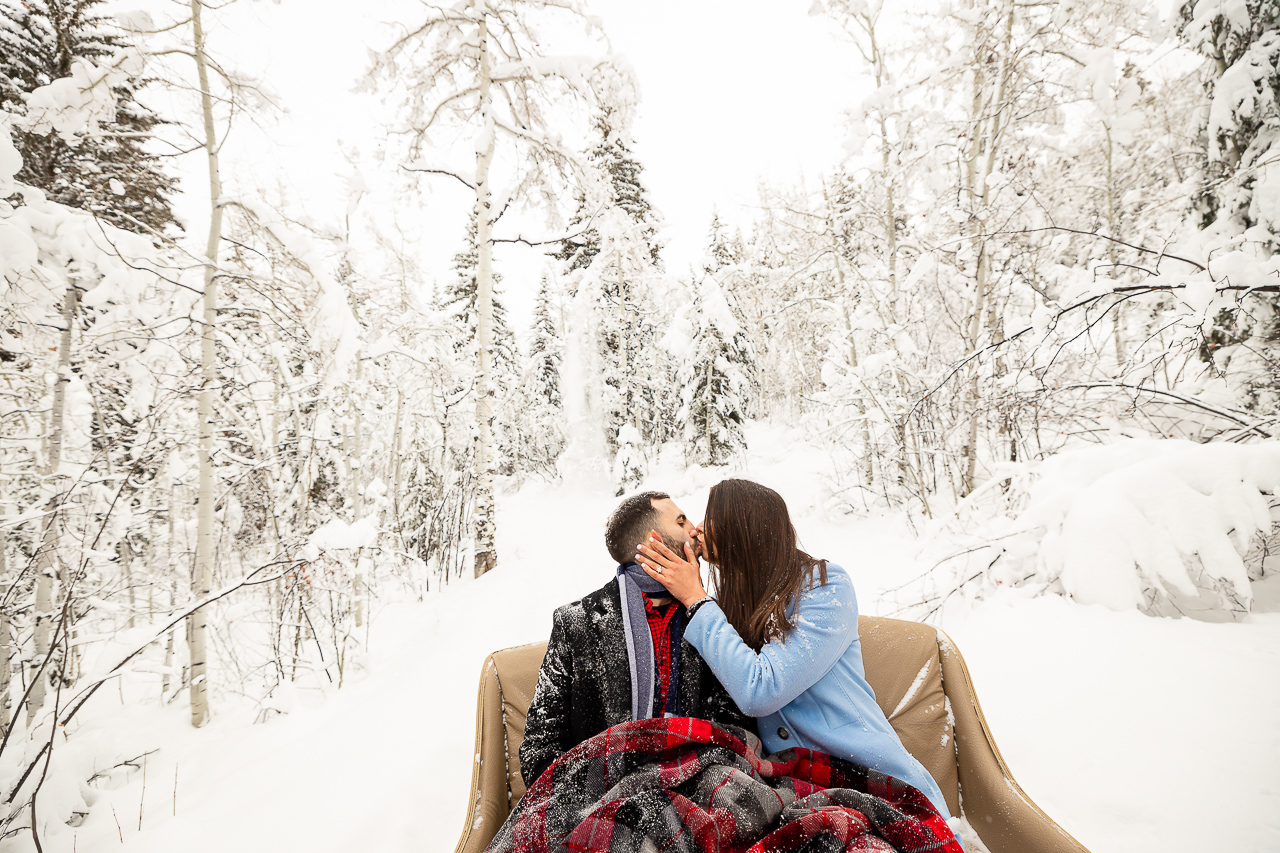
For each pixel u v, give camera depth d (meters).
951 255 6.84
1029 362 4.84
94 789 3.00
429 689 3.53
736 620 1.47
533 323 22.25
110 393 4.49
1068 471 3.53
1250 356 5.02
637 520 1.44
